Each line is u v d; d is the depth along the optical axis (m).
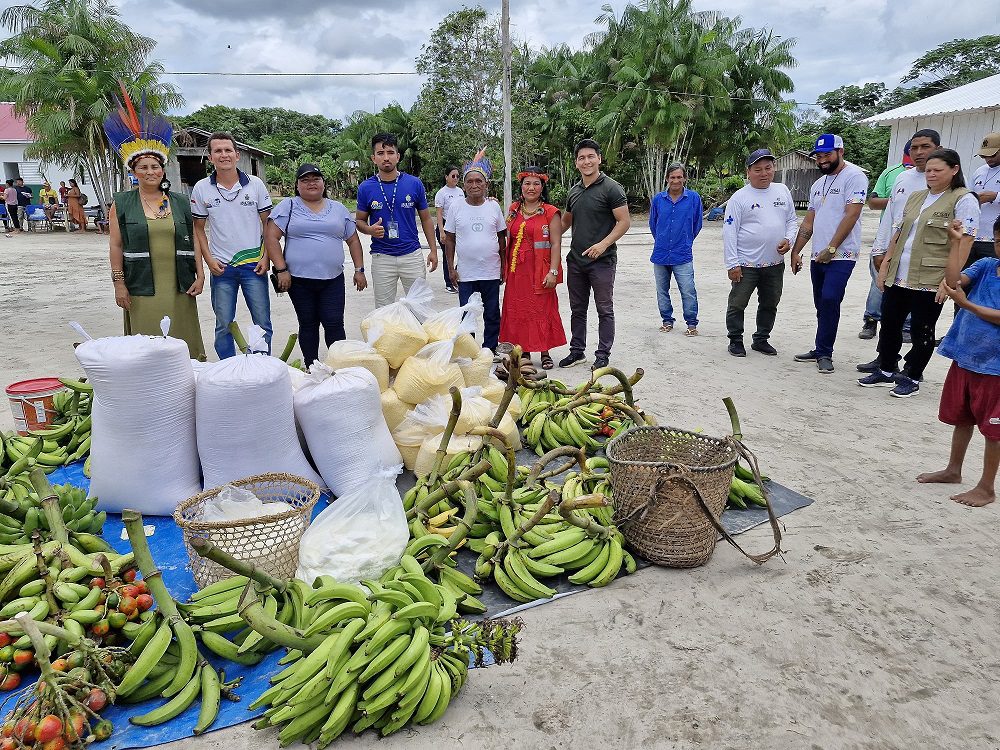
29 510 3.09
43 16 23.45
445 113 35.41
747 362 6.98
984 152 6.44
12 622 2.26
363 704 2.20
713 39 34.97
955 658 2.66
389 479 3.24
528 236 6.29
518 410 4.90
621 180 41.19
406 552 3.04
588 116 38.47
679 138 36.28
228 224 5.66
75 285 12.16
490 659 2.68
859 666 2.62
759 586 3.15
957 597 3.05
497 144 33.56
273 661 2.59
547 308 6.45
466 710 2.41
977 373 3.76
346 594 2.48
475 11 32.50
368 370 4.15
